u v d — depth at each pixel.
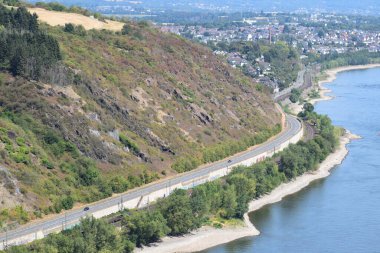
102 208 187.00
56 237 161.75
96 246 164.62
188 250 179.00
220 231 191.38
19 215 174.88
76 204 191.00
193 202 192.50
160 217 182.75
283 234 192.62
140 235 177.38
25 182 184.88
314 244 185.25
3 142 191.25
